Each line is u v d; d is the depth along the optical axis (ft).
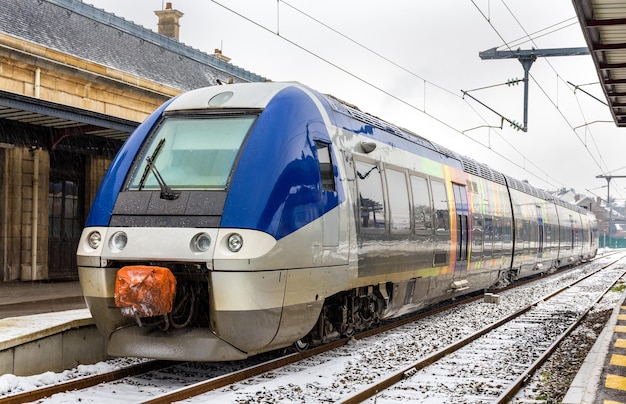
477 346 34.32
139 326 24.62
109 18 67.46
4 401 19.92
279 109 26.68
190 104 27.86
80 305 37.11
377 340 35.24
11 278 53.52
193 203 24.16
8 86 50.16
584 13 32.42
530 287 75.36
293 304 25.32
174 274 24.66
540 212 84.43
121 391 22.93
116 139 51.29
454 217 45.37
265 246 23.57
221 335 23.56
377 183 33.17
